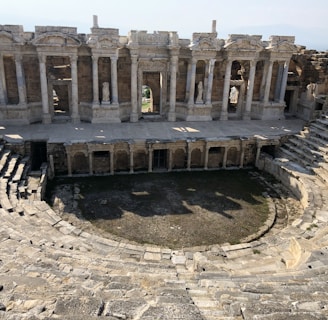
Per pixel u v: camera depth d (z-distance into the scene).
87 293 10.03
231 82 41.81
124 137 33.94
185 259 18.36
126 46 37.34
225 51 39.59
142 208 26.80
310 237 21.08
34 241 18.06
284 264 17.30
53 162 31.70
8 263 13.40
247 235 23.92
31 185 27.16
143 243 22.58
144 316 8.01
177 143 33.47
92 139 32.69
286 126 40.03
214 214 26.39
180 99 42.38
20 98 36.53
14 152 31.11
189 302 9.09
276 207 27.95
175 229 24.27
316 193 26.97
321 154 31.62
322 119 36.97
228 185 31.42
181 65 40.94
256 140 35.00
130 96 40.97
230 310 8.70
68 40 35.47
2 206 22.34
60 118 39.66
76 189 29.47
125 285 11.02
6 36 34.06
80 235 20.84
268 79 41.75
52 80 38.03
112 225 24.39
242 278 13.05
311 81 43.75
